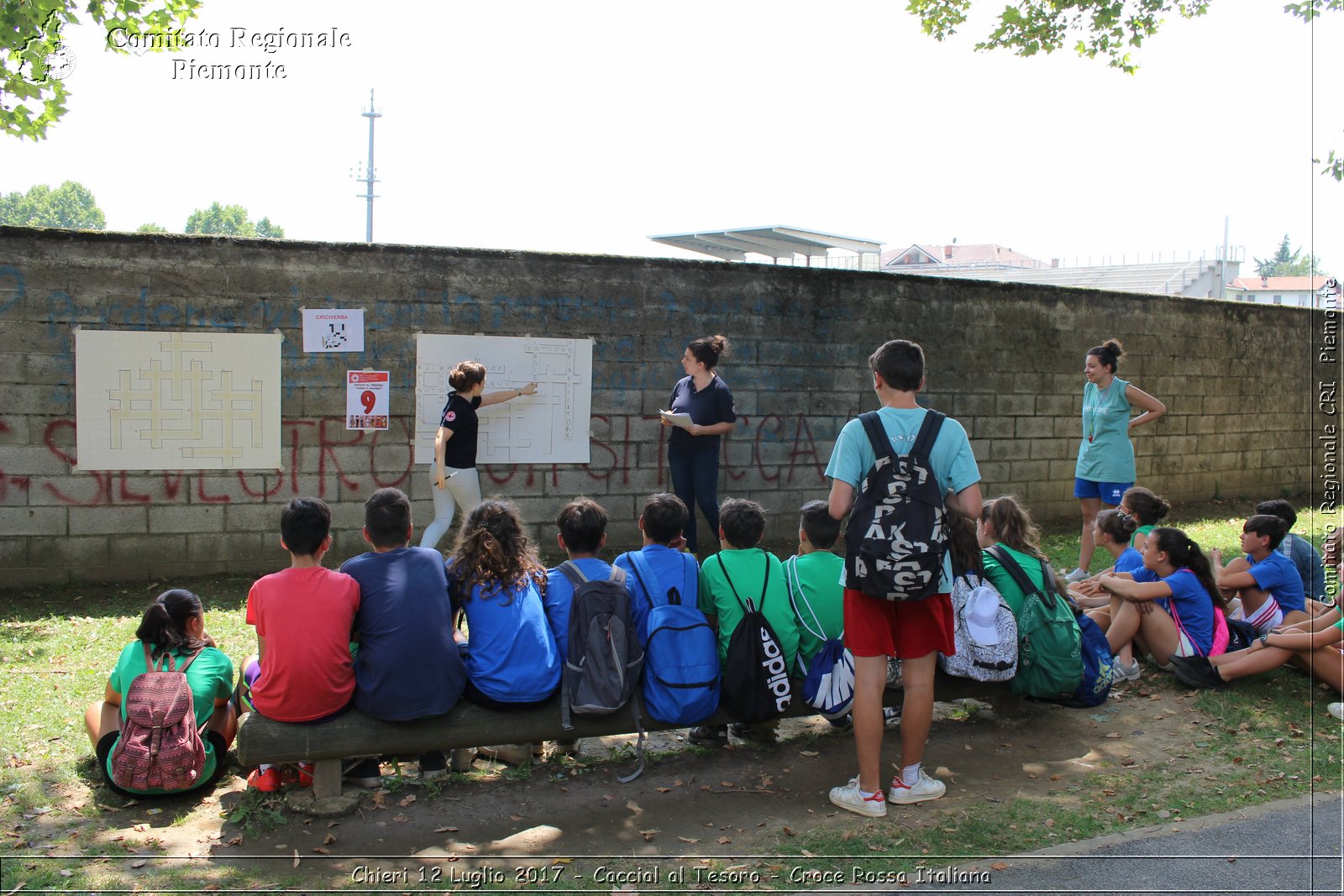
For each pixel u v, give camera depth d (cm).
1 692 502
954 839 383
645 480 836
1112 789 430
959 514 458
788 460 887
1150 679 568
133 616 639
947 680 480
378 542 420
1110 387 752
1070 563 831
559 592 436
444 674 396
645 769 448
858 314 907
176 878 343
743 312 859
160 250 701
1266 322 1223
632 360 824
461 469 711
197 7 785
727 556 459
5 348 675
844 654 448
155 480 712
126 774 385
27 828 375
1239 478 1223
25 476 686
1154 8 1038
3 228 667
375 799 409
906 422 391
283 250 725
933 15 1082
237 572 735
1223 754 470
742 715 436
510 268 782
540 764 450
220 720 424
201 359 714
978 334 974
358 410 750
